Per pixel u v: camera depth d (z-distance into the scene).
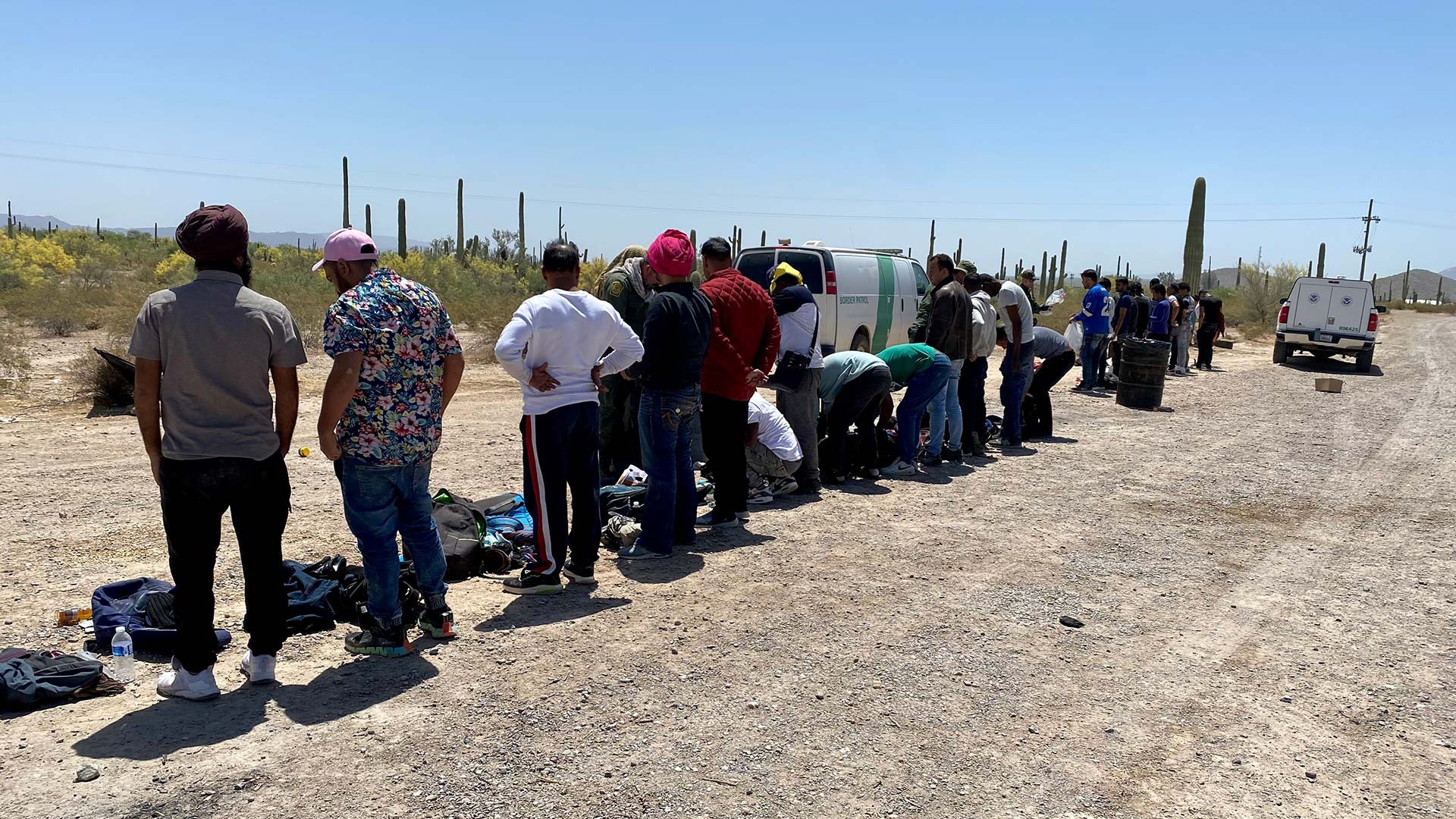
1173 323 18.70
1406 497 8.22
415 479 4.19
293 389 3.76
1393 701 4.16
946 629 4.85
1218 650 4.70
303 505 6.72
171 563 3.71
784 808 3.15
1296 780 3.45
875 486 8.12
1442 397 15.86
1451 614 5.29
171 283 24.91
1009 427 10.25
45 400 10.72
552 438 5.01
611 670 4.19
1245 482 8.69
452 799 3.11
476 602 5.03
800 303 7.29
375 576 4.19
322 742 3.46
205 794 3.08
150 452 3.57
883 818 3.11
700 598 5.19
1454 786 3.44
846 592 5.36
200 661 3.75
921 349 8.41
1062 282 57.03
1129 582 5.74
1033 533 6.75
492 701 3.84
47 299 18.69
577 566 5.35
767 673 4.23
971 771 3.44
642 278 7.09
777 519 6.91
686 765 3.40
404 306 4.00
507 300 23.02
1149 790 3.36
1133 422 12.37
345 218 38.41
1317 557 6.38
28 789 3.07
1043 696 4.10
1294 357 23.95
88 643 4.30
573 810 3.08
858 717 3.84
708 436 6.42
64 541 5.73
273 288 22.25
